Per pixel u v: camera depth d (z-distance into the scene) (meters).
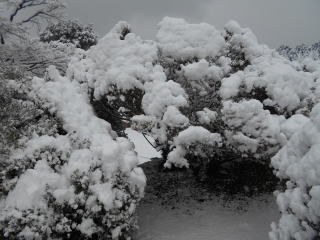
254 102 4.91
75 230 4.51
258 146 4.92
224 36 7.56
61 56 11.67
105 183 4.54
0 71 5.46
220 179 8.45
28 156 4.46
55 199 4.26
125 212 4.67
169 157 4.89
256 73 6.27
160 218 6.77
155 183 8.93
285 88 6.02
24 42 10.45
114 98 6.32
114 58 6.59
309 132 3.12
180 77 6.46
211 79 6.29
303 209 2.95
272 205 6.90
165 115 5.04
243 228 6.00
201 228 6.11
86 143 5.19
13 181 4.21
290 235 3.16
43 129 5.08
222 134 5.74
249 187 7.83
